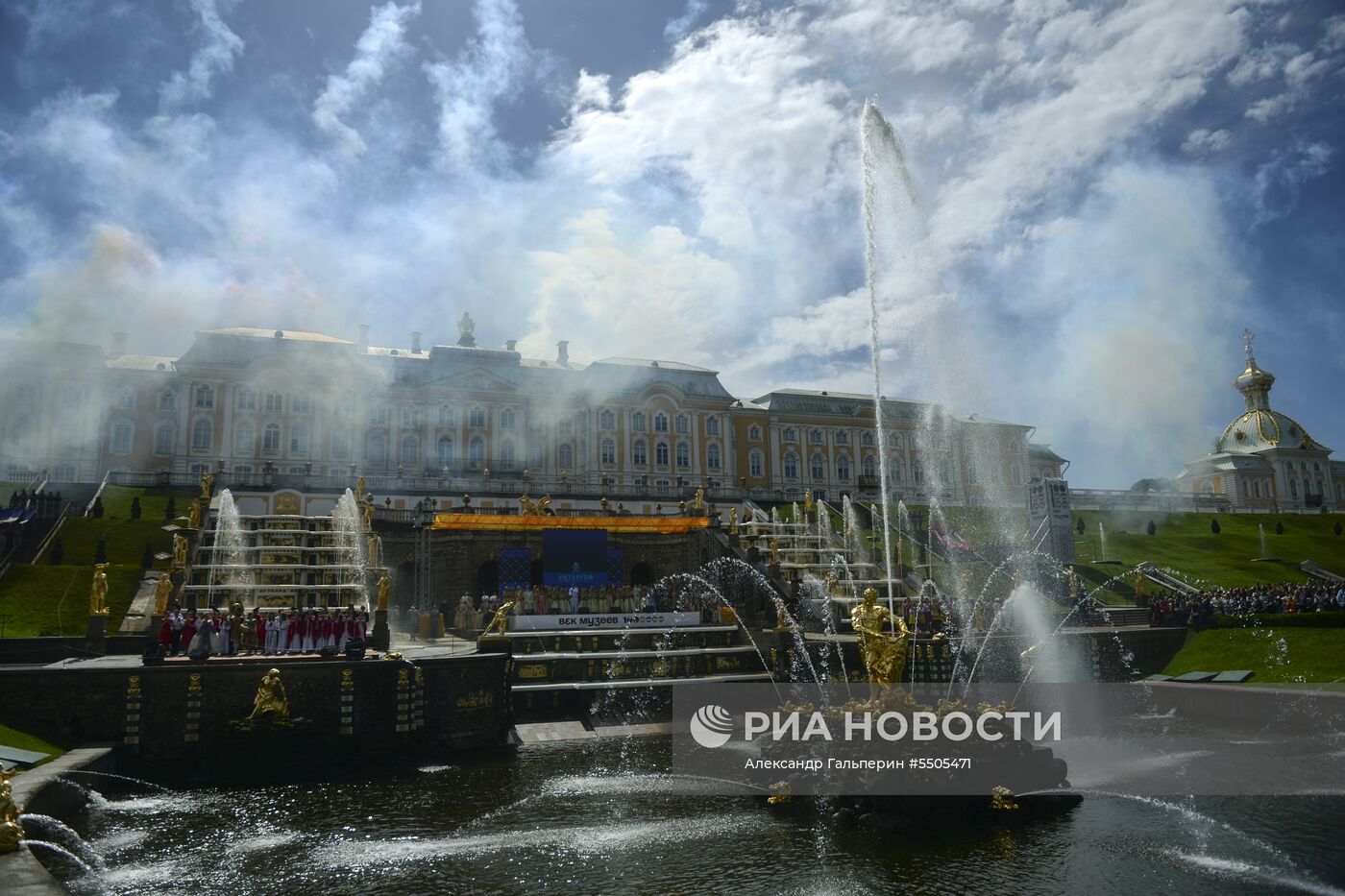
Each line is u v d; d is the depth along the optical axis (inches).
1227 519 3806.6
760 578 2158.0
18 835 651.5
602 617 1814.7
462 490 2997.0
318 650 1416.1
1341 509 4810.5
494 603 1911.9
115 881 801.6
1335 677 1609.3
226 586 1911.9
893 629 1000.9
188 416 3302.2
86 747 1162.6
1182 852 817.5
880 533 3080.7
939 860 803.4
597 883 781.9
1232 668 1784.0
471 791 1119.0
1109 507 4020.7
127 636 1534.2
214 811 1031.0
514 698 1553.9
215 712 1253.1
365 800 1079.6
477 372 3671.3
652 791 1104.2
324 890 776.9
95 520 2378.2
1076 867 784.9
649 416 3912.4
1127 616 2225.6
